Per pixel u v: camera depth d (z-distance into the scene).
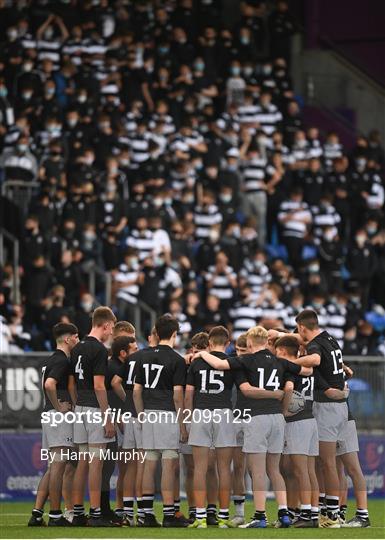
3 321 82.00
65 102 104.38
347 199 108.88
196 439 55.03
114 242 93.62
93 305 89.50
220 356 55.41
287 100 113.19
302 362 55.12
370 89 121.50
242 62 114.00
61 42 106.75
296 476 55.31
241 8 118.69
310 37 123.06
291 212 104.12
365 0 126.00
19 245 92.56
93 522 55.09
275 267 97.81
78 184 95.00
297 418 55.19
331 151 111.94
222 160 105.25
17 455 72.56
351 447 56.81
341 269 105.31
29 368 72.81
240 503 56.28
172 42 112.12
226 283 95.81
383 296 106.19
